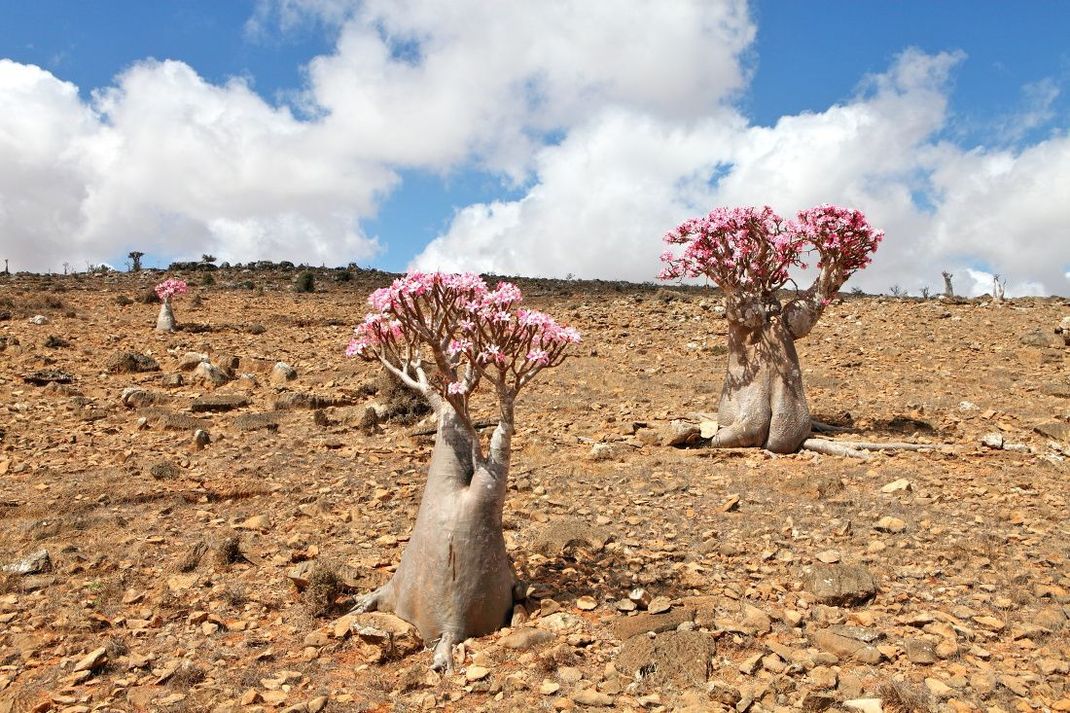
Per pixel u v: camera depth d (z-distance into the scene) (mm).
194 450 11586
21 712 4633
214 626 5871
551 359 5984
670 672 5031
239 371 18609
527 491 9602
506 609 5949
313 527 8266
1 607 6145
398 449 11703
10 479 9789
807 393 16656
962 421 13594
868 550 7352
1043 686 4859
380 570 7055
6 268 55594
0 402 14422
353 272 61938
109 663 5270
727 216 11727
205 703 4746
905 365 19922
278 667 5277
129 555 7316
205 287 42719
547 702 4719
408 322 5852
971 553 7215
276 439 12367
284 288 45125
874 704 4590
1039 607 6086
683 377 18781
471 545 5680
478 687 4926
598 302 35812
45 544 7547
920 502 8820
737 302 11852
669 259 12266
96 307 29516
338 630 5664
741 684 4895
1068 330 22469
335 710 4668
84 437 12195
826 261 11758
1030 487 9406
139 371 18094
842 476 10055
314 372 18828
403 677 5109
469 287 5770
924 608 6117
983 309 29188
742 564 7133
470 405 15297
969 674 5035
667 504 8961
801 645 5496
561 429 13203
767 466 10742
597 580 6770
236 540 7395
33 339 20797
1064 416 13734
